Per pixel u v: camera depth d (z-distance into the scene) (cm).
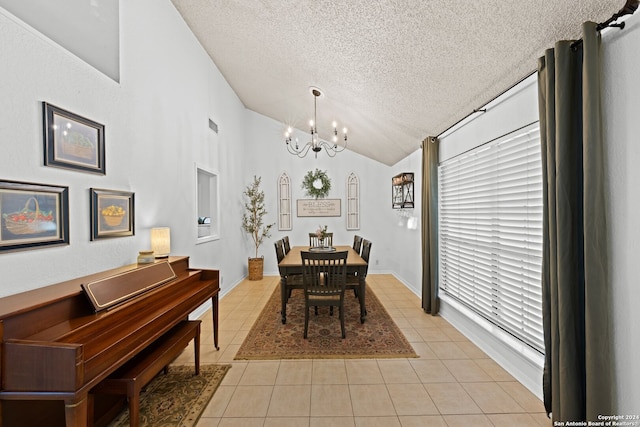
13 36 146
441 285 358
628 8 119
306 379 213
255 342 274
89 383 116
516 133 212
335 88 334
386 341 275
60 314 135
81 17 190
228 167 465
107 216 205
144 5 254
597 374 132
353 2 192
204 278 257
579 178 148
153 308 178
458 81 227
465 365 232
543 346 196
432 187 343
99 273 192
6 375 110
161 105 279
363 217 583
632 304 128
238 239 516
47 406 139
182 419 171
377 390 200
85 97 189
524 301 212
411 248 465
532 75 192
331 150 582
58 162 167
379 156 543
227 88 462
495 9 152
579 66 146
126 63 230
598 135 132
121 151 223
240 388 203
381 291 455
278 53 316
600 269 133
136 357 168
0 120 139
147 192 255
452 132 315
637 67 124
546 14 143
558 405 156
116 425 169
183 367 229
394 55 227
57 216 168
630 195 128
